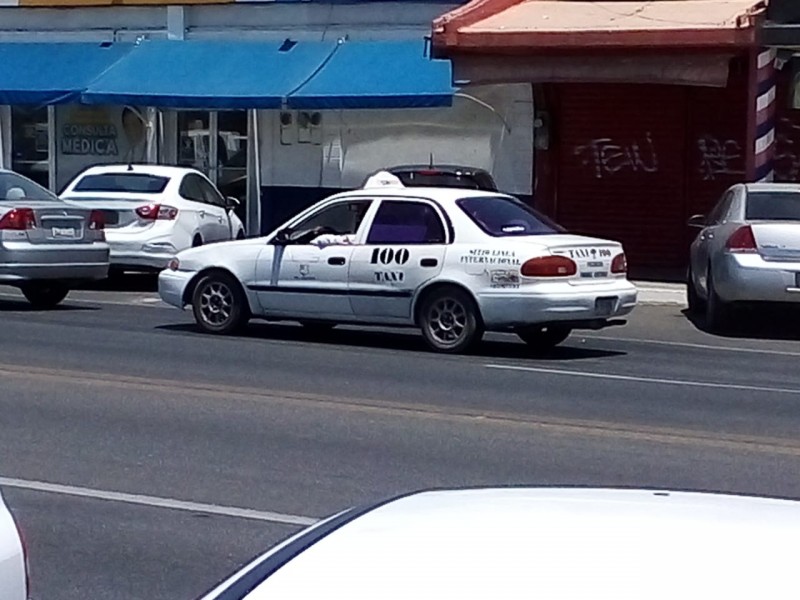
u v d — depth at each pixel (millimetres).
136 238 21203
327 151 26000
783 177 22953
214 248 16328
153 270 21625
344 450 10039
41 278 18094
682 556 2648
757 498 3398
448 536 2812
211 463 9625
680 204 24094
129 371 13391
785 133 22859
